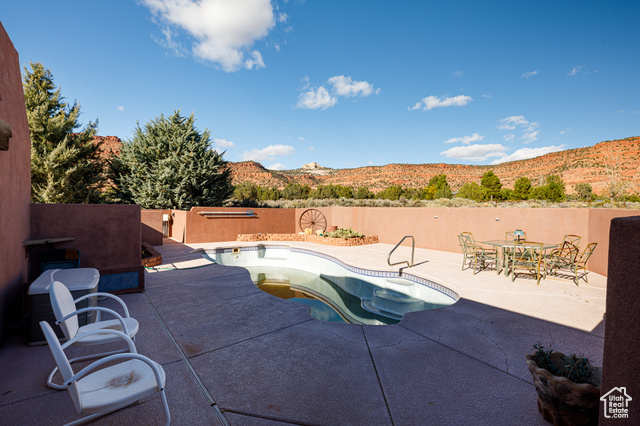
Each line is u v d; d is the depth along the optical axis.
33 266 4.11
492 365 2.73
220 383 2.47
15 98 3.56
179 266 7.26
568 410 1.84
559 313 4.00
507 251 5.95
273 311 4.23
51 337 1.51
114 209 4.93
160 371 1.83
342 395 2.31
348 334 3.45
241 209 12.40
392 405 2.19
